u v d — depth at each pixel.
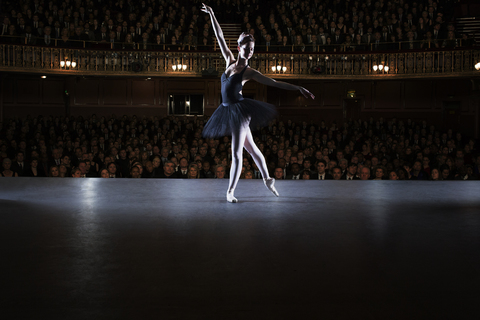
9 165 8.73
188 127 15.94
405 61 16.67
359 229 2.12
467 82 18.94
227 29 19.08
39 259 1.64
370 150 12.49
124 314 1.19
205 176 9.30
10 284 1.39
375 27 17.28
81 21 17.38
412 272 1.51
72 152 11.48
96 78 19.78
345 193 3.21
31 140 12.98
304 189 3.41
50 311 1.21
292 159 10.00
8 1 17.62
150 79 20.03
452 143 13.34
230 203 2.81
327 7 18.83
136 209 2.60
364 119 20.02
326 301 1.28
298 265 1.59
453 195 3.11
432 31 16.75
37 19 16.48
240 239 1.94
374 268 1.56
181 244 1.85
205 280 1.44
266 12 19.62
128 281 1.43
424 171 9.23
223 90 3.00
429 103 19.45
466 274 1.49
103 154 10.32
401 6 18.14
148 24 17.66
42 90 19.42
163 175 8.87
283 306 1.25
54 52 16.38
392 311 1.22
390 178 8.13
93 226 2.16
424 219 2.34
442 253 1.73
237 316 1.19
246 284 1.41
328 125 20.11
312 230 2.10
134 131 14.89
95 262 1.61
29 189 3.29
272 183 3.07
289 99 20.31
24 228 2.11
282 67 17.22
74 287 1.37
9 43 15.71
